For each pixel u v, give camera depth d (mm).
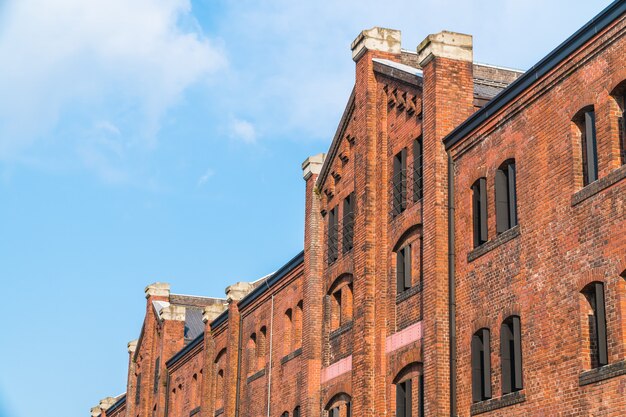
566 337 20719
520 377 22312
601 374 19344
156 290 57156
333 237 34094
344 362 32031
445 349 25344
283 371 37281
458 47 27406
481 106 27359
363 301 29938
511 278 23047
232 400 42062
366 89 31625
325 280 34438
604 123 20219
